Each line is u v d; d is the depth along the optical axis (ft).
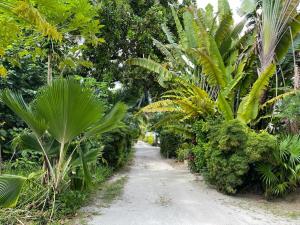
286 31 31.94
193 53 37.45
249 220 19.29
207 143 30.58
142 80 50.06
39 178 19.98
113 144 37.04
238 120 27.55
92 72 46.39
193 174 38.22
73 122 18.61
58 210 18.52
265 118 31.91
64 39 23.18
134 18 44.27
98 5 34.47
